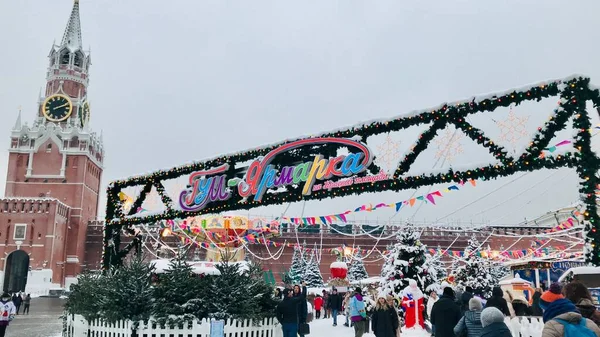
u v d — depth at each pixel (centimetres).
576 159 1214
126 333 1268
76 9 11100
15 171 9250
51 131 9444
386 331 1084
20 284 8069
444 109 1426
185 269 1402
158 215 2056
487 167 1341
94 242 9319
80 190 9188
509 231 4009
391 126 1529
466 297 1188
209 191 1906
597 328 462
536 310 1368
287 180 1692
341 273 3291
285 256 8019
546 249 2842
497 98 1343
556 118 1251
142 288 1316
